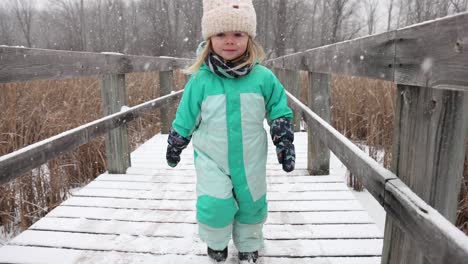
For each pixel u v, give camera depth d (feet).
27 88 14.62
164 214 8.39
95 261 6.51
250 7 5.33
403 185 3.90
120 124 10.37
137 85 22.56
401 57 3.92
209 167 5.55
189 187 10.21
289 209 8.59
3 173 5.21
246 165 5.54
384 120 14.34
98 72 9.60
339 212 8.41
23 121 12.41
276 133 5.53
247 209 5.77
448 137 3.57
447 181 3.64
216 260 6.18
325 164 11.13
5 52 5.82
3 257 6.64
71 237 7.36
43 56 6.98
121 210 8.64
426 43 3.39
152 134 20.33
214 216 5.52
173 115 18.12
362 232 7.47
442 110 3.55
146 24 108.58
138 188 10.18
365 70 5.14
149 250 6.84
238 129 5.43
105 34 113.91
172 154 5.77
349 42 6.02
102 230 7.63
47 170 12.99
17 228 10.43
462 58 2.86
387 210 4.09
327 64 7.96
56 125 12.88
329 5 98.48
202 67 5.66
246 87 5.45
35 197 11.23
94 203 9.09
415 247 3.98
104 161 13.83
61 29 124.88
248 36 5.40
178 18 103.55
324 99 10.61
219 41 5.25
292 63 13.73
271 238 7.24
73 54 8.25
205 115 5.51
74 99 16.01
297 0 94.73
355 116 17.43
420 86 3.73
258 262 6.44
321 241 7.13
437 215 3.14
